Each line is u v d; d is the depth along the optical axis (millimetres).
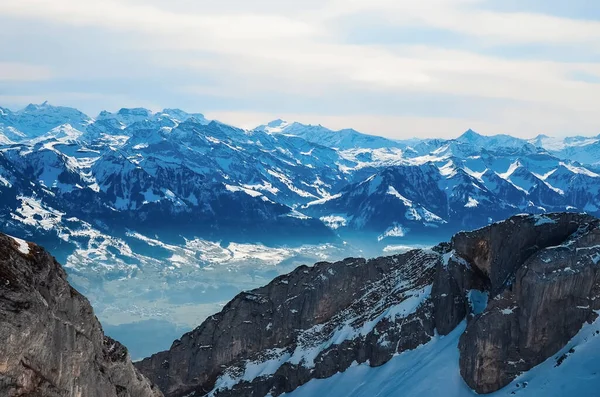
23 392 89625
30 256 98625
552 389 155125
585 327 164500
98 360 109000
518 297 166625
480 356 166500
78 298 105375
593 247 168750
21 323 89000
